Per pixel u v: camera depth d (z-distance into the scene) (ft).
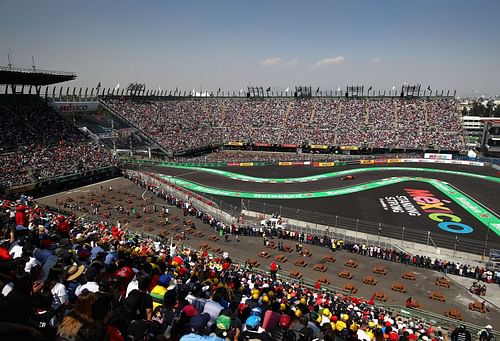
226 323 29.07
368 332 54.75
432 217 171.01
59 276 31.60
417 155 323.98
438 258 127.13
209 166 310.45
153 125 366.22
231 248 137.18
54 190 217.97
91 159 254.88
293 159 326.44
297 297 74.64
